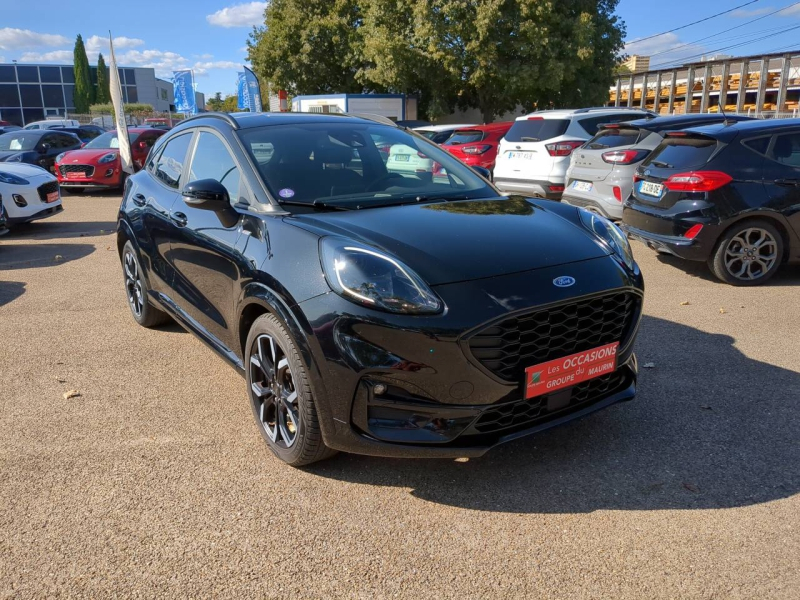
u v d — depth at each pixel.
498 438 2.58
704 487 2.69
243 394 3.76
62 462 3.01
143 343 4.65
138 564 2.30
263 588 2.17
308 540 2.42
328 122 3.96
